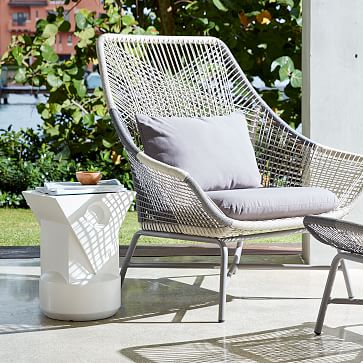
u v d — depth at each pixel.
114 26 7.43
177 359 3.09
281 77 7.01
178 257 5.19
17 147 7.98
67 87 7.43
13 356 3.13
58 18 7.48
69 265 3.61
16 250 5.41
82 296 3.60
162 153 4.04
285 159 4.33
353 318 3.67
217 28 7.25
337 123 4.69
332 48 4.66
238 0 7.19
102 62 4.16
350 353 3.17
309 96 4.70
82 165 7.78
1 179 7.70
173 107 4.42
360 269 4.72
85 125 7.64
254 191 3.79
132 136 4.22
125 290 4.22
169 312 3.79
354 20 4.65
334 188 4.14
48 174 7.71
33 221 6.96
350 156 4.09
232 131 4.24
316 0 4.64
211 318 3.68
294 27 7.30
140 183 3.92
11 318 3.68
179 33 7.60
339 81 4.68
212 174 4.03
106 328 3.52
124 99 4.23
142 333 3.44
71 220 3.55
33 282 4.42
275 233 3.77
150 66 4.42
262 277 4.51
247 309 3.83
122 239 6.16
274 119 4.41
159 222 3.88
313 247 4.78
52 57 7.43
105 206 3.64
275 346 3.26
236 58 7.31
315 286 4.30
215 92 4.56
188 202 3.65
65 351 3.19
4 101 8.06
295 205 3.75
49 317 3.68
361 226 2.95
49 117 7.64
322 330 3.48
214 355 3.14
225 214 3.60
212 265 4.85
